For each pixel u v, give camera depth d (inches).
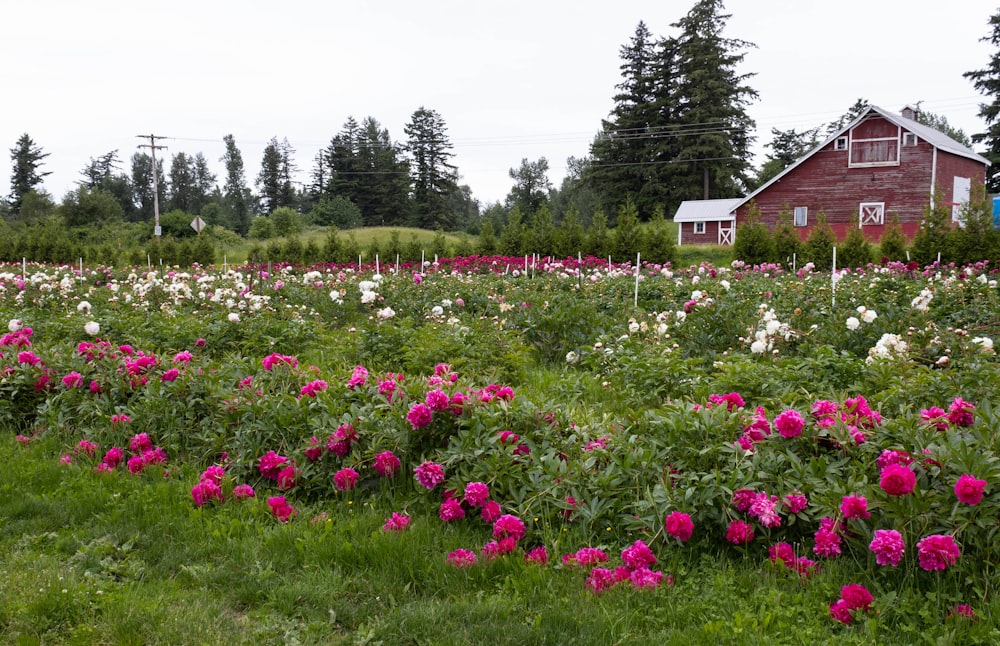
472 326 354.3
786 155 2891.2
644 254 1091.9
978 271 659.4
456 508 170.4
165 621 134.2
